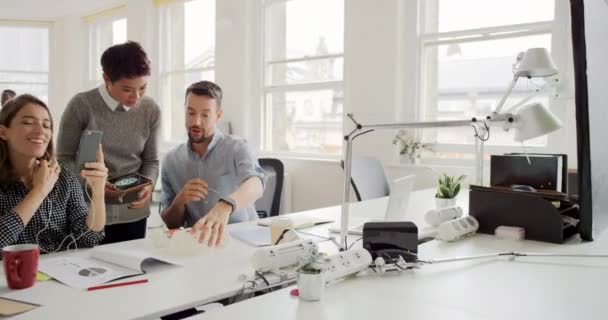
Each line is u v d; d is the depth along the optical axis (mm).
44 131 1476
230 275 1298
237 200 1772
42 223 1530
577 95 1368
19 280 1160
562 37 3051
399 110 3742
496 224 1765
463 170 3387
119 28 6004
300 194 4316
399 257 1315
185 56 5312
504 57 3346
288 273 1281
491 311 1012
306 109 4441
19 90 6391
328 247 1625
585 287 1171
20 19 6246
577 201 1783
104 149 2029
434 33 3609
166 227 2066
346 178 1584
